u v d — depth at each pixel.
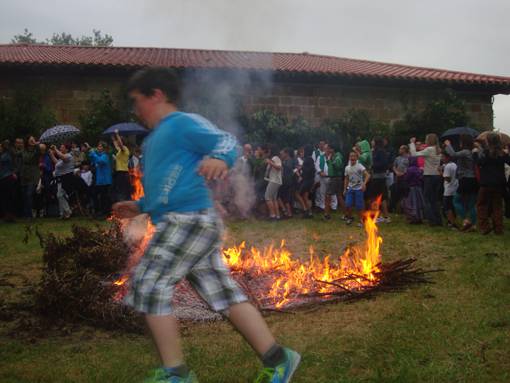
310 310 5.70
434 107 19.55
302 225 12.96
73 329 5.17
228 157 3.01
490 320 5.17
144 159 3.21
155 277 3.00
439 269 7.43
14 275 7.57
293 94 19.50
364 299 6.08
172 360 2.98
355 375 3.97
